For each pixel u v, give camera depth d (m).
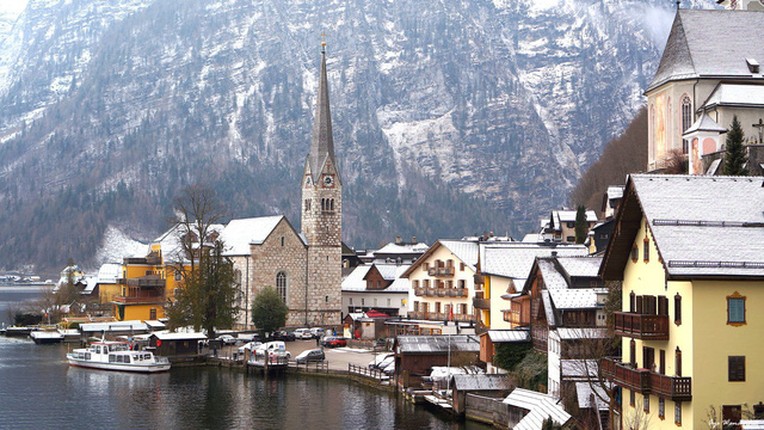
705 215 67.81
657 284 71.06
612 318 91.19
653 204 68.56
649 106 156.88
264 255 197.75
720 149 133.25
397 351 128.38
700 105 146.38
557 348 97.31
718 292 65.44
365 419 108.88
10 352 176.38
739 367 65.25
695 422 64.88
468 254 172.25
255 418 110.94
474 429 101.50
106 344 158.62
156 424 108.44
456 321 160.88
